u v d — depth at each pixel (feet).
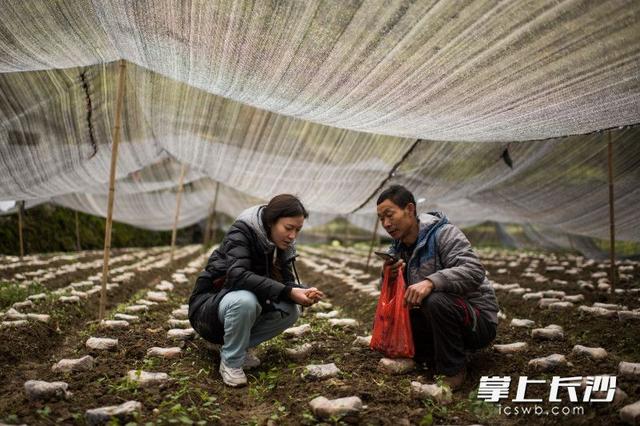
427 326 12.58
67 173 24.64
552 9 7.95
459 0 8.05
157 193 44.29
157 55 13.62
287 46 10.75
